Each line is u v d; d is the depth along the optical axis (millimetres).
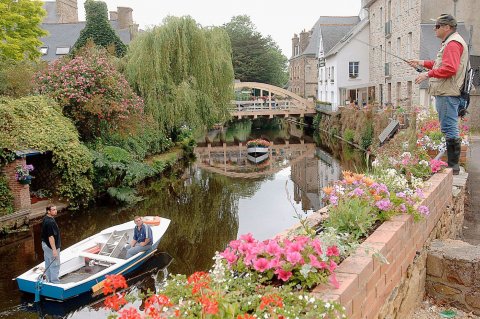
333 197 3896
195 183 19656
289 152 29344
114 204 15469
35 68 18234
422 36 24500
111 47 22609
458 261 4469
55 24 39625
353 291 2801
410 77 26109
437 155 7156
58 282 8555
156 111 20688
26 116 14289
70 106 16500
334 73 39125
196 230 12852
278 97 52062
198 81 22156
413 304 4293
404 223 3967
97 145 16859
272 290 2605
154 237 10641
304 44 58344
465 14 23766
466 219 7008
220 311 2314
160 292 2701
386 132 18172
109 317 2607
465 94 5508
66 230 12641
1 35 20531
